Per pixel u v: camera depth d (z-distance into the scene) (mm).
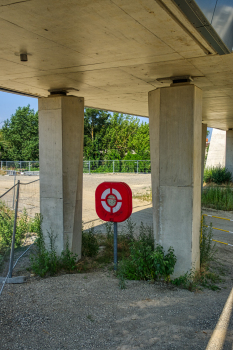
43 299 4988
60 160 6844
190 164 5891
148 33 3820
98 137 47500
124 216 6297
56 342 3773
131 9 3162
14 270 6367
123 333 4020
